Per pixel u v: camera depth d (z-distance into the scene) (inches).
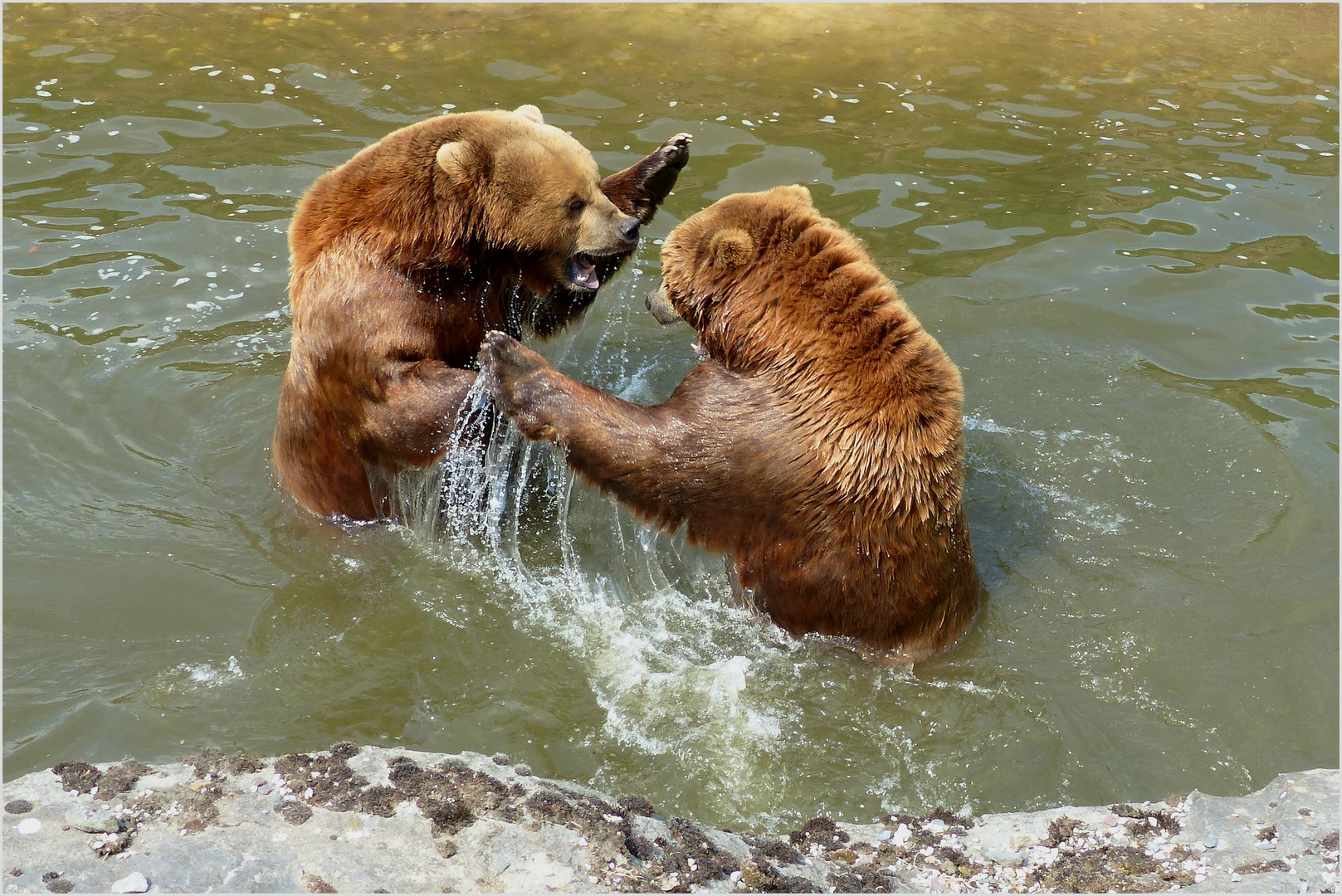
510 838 148.4
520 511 259.0
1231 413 285.1
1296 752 196.7
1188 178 396.8
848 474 210.5
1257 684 210.7
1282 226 369.7
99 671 208.8
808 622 222.5
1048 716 205.6
